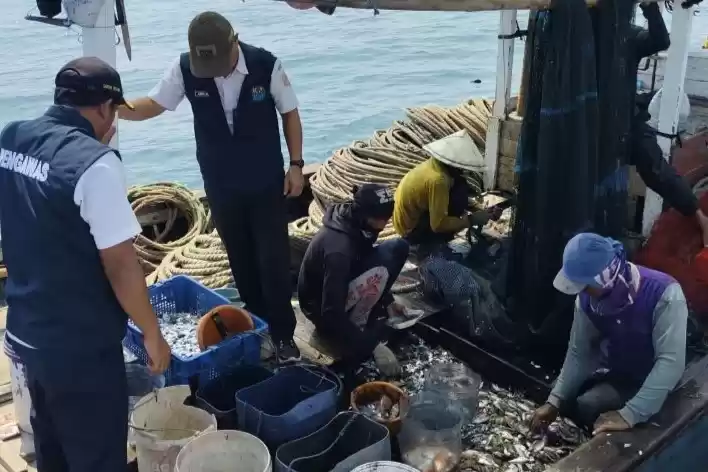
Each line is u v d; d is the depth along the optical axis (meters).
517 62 11.30
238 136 3.86
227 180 3.94
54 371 2.70
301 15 19.73
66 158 2.52
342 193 6.28
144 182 9.23
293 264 5.48
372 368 4.36
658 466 3.55
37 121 2.67
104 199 2.50
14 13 17.42
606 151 4.29
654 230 4.97
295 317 4.43
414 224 5.22
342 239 4.02
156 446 3.21
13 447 3.59
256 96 3.81
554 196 4.08
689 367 4.04
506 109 6.28
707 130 5.76
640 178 5.28
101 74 2.67
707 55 6.17
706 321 4.54
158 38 15.63
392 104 12.63
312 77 14.34
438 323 4.77
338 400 3.72
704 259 4.50
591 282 3.39
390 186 6.41
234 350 3.94
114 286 2.63
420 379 4.31
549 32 3.88
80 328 2.67
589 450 3.43
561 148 3.99
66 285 2.63
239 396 3.68
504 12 5.93
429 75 14.49
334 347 4.30
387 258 4.28
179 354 3.93
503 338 4.43
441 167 5.01
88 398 2.77
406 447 3.67
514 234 4.38
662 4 5.05
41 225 2.58
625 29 4.14
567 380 3.83
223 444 3.26
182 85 3.87
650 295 3.48
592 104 4.02
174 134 10.84
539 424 3.86
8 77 12.65
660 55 5.75
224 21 3.59
